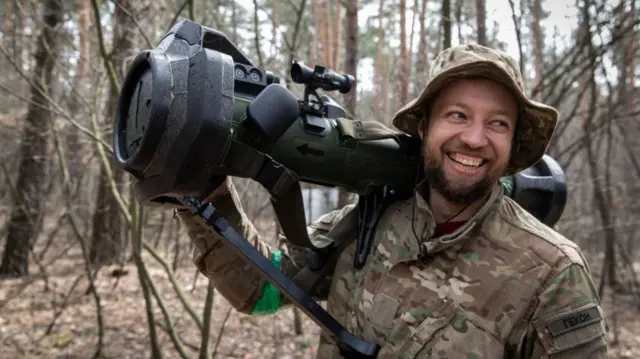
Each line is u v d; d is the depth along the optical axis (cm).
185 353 308
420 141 149
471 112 128
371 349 129
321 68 133
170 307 541
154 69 108
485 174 130
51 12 496
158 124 106
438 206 140
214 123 106
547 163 174
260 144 121
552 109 132
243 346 446
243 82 121
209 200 137
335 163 132
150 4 386
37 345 431
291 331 488
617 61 327
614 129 600
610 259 507
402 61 905
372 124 139
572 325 116
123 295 588
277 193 120
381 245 144
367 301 138
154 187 117
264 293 159
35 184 643
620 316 536
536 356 120
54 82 509
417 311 129
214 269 152
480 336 122
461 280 127
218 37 125
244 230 149
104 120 492
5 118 633
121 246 698
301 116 129
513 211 137
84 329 472
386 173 142
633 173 574
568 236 498
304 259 159
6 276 657
